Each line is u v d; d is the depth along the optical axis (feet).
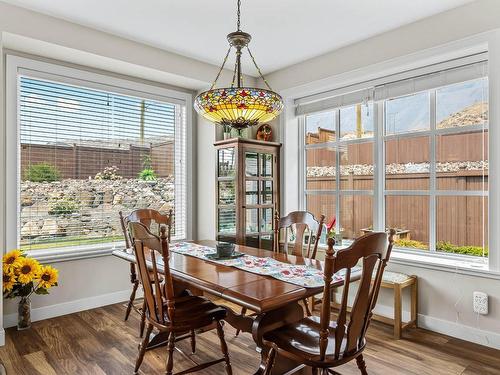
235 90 6.70
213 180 13.11
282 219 9.57
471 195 9.24
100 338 8.84
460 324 8.76
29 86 10.16
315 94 12.52
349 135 11.98
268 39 10.50
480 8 8.33
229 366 6.82
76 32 9.68
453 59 9.20
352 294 10.84
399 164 10.71
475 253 9.18
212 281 5.83
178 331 6.34
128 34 10.31
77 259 10.78
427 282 9.34
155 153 12.92
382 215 11.07
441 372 7.21
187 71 12.12
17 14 8.73
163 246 5.83
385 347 8.34
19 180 9.97
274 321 6.10
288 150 13.19
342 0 8.34
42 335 9.02
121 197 12.01
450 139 9.63
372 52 10.39
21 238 10.01
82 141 11.16
